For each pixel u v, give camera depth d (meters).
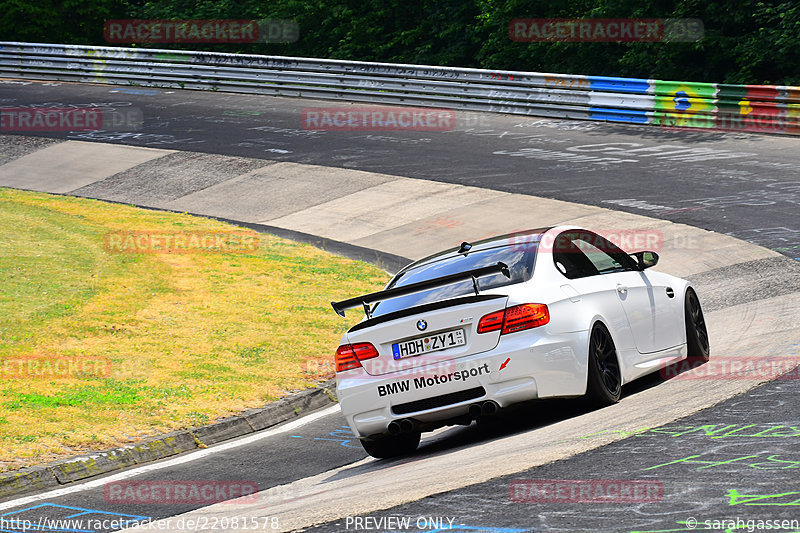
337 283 48.44
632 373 24.20
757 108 73.62
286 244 57.44
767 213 51.38
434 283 22.02
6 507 21.80
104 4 160.25
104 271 48.75
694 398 21.98
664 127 78.88
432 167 72.12
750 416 19.38
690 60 106.56
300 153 80.31
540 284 22.53
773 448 16.80
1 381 32.09
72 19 161.25
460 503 15.91
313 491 20.45
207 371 34.12
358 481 20.69
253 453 26.25
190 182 75.56
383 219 61.72
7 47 121.81
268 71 105.38
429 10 138.00
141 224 62.12
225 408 30.27
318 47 149.12
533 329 21.61
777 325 31.02
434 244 55.19
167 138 89.06
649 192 59.19
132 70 114.25
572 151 73.06
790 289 37.25
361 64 98.75
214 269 50.38
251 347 37.28
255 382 33.03
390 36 140.75
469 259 24.31
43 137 92.00
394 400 22.17
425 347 22.08
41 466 24.41
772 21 102.12
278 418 30.61
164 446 27.09
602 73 116.56
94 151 86.25
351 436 27.44
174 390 31.77
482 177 67.81
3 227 59.47
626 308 24.52
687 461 16.61
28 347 36.28
